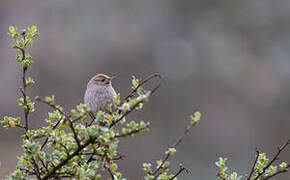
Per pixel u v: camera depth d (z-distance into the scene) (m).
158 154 17.39
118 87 18.80
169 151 4.38
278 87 19.48
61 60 18.34
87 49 18.75
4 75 17.64
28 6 19.19
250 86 19.53
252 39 20.28
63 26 18.92
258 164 4.64
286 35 20.03
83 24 19.05
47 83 17.92
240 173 17.86
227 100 19.34
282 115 19.06
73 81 18.22
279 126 18.92
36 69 17.92
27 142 4.44
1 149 15.19
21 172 4.43
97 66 18.67
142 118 18.16
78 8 19.23
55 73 18.11
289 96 19.28
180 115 18.81
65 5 19.19
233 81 19.59
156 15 20.25
